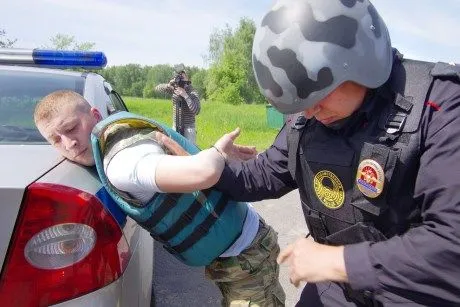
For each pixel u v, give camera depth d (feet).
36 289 4.26
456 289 3.48
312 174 4.59
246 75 174.09
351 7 3.91
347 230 4.41
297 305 5.68
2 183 4.19
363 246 3.72
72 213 4.37
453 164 3.53
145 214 4.87
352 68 3.85
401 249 3.55
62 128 4.93
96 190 4.75
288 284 10.57
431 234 3.50
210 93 175.83
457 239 3.39
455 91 3.71
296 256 3.99
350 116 4.18
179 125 24.23
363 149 4.03
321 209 4.64
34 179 4.36
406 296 3.62
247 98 176.24
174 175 4.35
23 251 4.23
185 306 9.66
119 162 4.55
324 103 4.05
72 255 4.36
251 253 5.68
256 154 5.82
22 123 6.48
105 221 4.59
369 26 3.93
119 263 4.73
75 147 5.00
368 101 4.07
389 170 3.86
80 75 8.54
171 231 5.05
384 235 4.23
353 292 4.80
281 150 5.26
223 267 5.69
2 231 4.18
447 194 3.51
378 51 3.93
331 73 3.84
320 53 3.81
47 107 4.97
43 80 7.82
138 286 5.48
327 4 3.86
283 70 3.93
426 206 3.75
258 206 16.69
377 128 4.01
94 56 9.05
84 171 4.98
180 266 11.50
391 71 4.11
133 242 5.48
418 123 3.74
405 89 3.92
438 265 3.45
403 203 3.96
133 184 4.49
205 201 5.11
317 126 4.53
